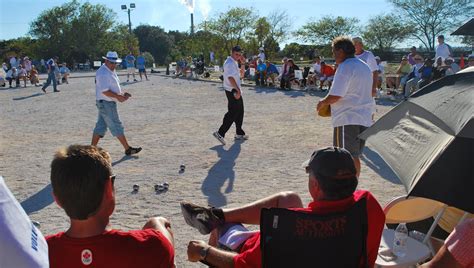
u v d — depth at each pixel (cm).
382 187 678
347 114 578
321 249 260
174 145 991
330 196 265
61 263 226
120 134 888
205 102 1786
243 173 758
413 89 1644
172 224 546
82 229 229
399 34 4822
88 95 2212
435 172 246
